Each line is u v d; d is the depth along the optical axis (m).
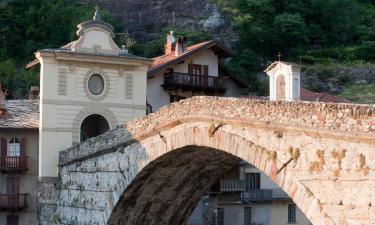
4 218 63.06
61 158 57.94
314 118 31.80
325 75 125.31
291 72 72.94
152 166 46.31
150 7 131.12
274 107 34.41
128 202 50.22
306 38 134.25
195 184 50.62
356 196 29.69
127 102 64.12
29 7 124.88
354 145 29.73
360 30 143.75
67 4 130.50
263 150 35.09
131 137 47.34
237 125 36.94
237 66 119.12
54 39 122.31
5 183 63.88
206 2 131.75
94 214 52.38
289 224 76.62
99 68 63.16
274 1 137.00
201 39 120.75
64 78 61.75
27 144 63.72
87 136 67.56
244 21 128.25
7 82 109.00
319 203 31.41
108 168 50.66
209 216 71.25
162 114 44.22
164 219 53.94
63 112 61.47
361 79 125.75
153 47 116.88
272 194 75.38
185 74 79.62
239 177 73.12
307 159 32.16
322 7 142.75
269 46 130.50
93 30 63.47
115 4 132.50
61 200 57.31
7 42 118.31
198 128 40.50
